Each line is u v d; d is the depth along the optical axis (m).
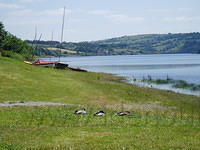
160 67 135.62
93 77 75.88
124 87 56.88
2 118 24.20
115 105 37.56
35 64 92.00
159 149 15.35
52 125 22.09
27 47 134.62
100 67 142.38
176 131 20.59
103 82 63.78
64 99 39.44
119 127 21.50
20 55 112.56
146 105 39.16
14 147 15.66
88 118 25.17
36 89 45.34
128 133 19.38
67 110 29.61
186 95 51.59
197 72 102.62
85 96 43.19
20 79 52.50
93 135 18.66
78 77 69.38
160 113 32.28
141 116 27.84
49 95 41.53
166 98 46.94
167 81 75.19
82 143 16.61
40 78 56.47
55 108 30.67
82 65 163.12
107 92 48.19
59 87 49.00
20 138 17.80
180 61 196.25
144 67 137.88
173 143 16.70
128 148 15.45
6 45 115.19
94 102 39.03
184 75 92.31
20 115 25.81
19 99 36.78
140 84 68.06
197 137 18.61
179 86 65.75
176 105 40.38
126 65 158.12
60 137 18.08
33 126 21.55
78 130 20.19
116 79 77.44
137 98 44.72
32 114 26.33
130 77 85.25
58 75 66.31
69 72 83.00
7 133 19.09
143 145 16.09
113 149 15.29
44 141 17.11
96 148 15.45
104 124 22.77
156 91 55.25
